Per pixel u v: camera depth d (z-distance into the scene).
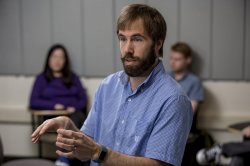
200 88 3.94
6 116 4.41
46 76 4.19
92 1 4.20
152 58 1.34
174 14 4.05
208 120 4.07
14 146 4.56
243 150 3.04
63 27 4.30
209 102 4.16
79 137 1.16
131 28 1.28
